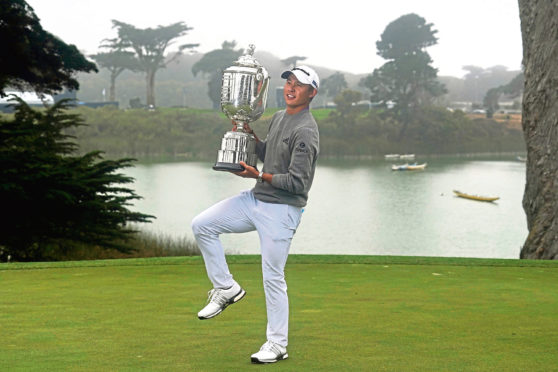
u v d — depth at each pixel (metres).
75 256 22.31
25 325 5.04
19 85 29.62
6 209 19.94
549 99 15.87
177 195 63.00
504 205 59.44
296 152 4.05
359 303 6.07
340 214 52.38
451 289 7.01
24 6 26.62
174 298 6.29
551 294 6.69
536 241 16.03
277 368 3.85
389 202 60.66
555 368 3.86
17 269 8.60
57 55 28.64
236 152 4.16
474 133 151.50
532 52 16.22
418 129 139.12
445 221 49.19
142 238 27.39
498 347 4.37
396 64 138.12
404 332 4.82
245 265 8.92
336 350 4.28
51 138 25.02
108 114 139.12
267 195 4.13
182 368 3.84
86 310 5.65
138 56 167.50
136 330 4.87
